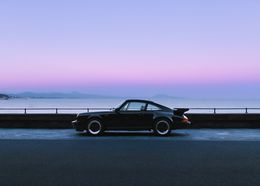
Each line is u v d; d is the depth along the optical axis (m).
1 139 11.83
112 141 11.12
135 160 7.52
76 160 7.52
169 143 10.56
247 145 10.09
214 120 16.55
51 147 9.64
